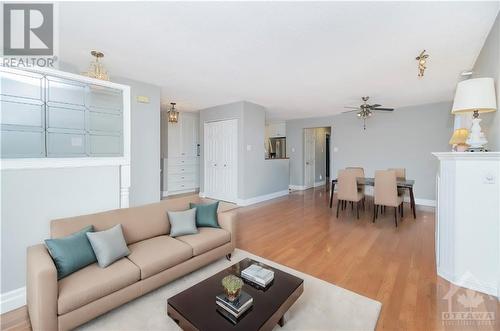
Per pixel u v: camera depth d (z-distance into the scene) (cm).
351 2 188
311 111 656
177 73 351
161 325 169
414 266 254
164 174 663
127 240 225
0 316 177
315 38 245
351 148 680
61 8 195
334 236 346
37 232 202
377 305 190
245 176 550
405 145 593
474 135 227
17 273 191
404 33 234
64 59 297
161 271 202
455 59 296
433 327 167
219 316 140
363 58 295
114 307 172
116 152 273
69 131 254
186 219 258
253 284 172
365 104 499
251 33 235
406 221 420
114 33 235
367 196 641
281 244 318
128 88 276
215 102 550
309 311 184
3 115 212
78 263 174
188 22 216
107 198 250
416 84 401
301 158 787
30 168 198
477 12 201
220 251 256
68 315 151
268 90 442
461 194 217
